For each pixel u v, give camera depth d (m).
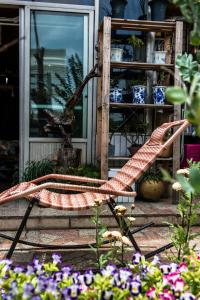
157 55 4.29
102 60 4.13
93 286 1.32
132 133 4.62
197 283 1.41
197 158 4.54
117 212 1.98
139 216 3.53
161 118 4.54
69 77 4.64
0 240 3.08
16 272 1.39
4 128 7.00
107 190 2.31
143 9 4.67
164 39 4.56
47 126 4.46
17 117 7.02
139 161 2.72
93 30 4.60
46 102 4.61
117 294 1.26
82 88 4.27
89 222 3.48
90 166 4.44
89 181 2.83
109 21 3.89
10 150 6.38
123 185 2.53
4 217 3.40
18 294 1.17
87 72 4.64
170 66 4.09
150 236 3.22
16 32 5.98
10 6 4.50
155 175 4.21
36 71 4.59
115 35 4.61
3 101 7.07
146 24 4.07
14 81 6.98
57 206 2.30
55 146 4.61
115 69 4.60
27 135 4.55
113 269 1.38
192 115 0.85
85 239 3.12
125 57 4.64
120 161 4.50
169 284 1.35
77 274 1.41
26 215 2.29
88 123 4.64
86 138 4.66
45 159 4.51
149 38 4.62
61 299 1.24
